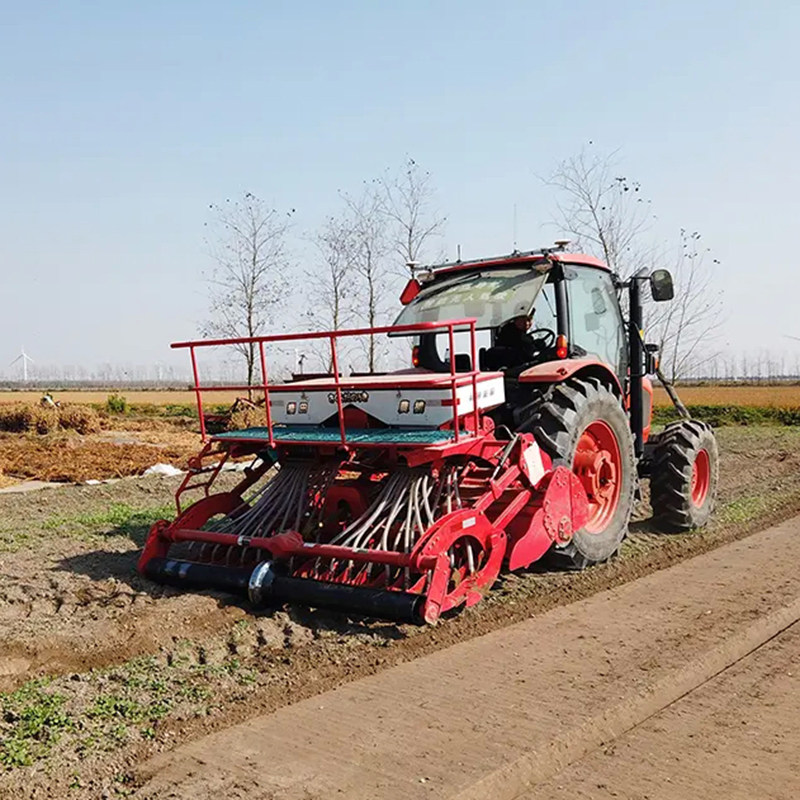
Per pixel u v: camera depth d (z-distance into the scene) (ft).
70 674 14.98
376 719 13.12
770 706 13.44
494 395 19.60
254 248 80.18
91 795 11.05
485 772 11.34
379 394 19.34
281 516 20.07
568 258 23.11
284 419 21.07
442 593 16.61
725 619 17.38
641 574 21.61
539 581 20.76
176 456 54.44
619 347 25.45
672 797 10.78
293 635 16.98
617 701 13.47
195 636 16.85
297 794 10.95
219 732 12.81
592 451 22.48
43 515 31.17
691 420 27.78
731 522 27.99
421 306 23.22
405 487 18.66
